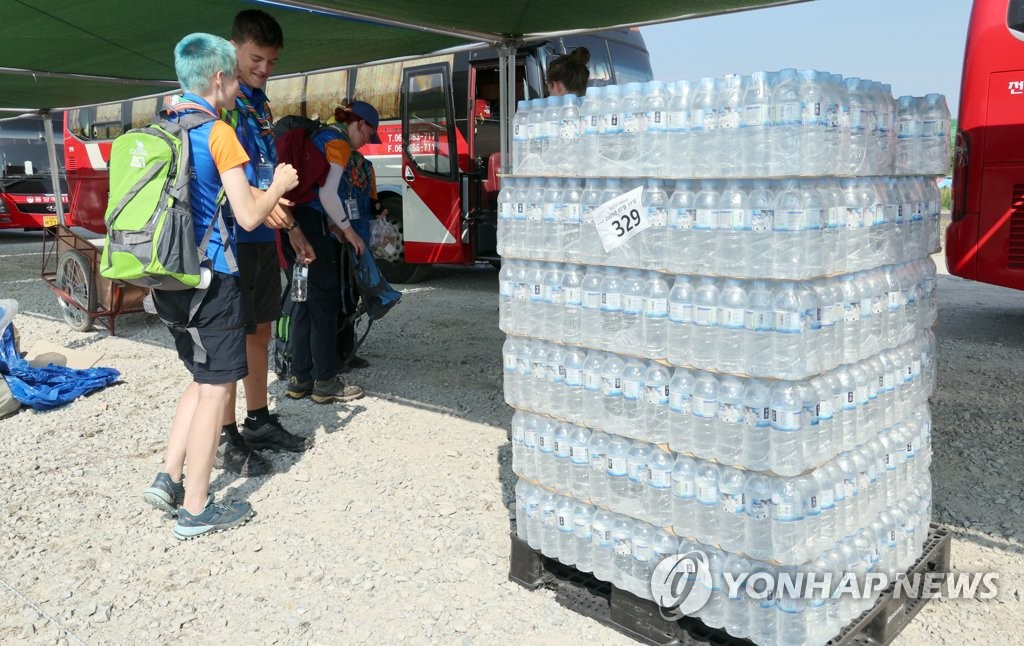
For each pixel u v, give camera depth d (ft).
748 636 8.57
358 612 10.26
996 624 9.52
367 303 19.66
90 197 47.62
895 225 9.07
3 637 9.87
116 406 19.07
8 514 13.21
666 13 17.70
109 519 13.05
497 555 11.59
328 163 17.11
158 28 19.95
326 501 13.58
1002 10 22.88
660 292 8.70
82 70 25.70
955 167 24.41
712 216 8.13
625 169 8.88
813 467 8.05
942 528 10.65
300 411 18.34
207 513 12.40
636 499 9.25
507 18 18.22
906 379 9.55
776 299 7.82
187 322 11.76
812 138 7.61
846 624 8.86
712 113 8.16
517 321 10.21
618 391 9.17
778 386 7.95
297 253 16.40
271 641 9.71
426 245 35.14
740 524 8.35
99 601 10.62
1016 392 18.58
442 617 10.08
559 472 10.03
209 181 11.43
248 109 13.12
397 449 15.90
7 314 19.72
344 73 38.70
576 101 9.44
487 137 33.17
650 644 9.27
